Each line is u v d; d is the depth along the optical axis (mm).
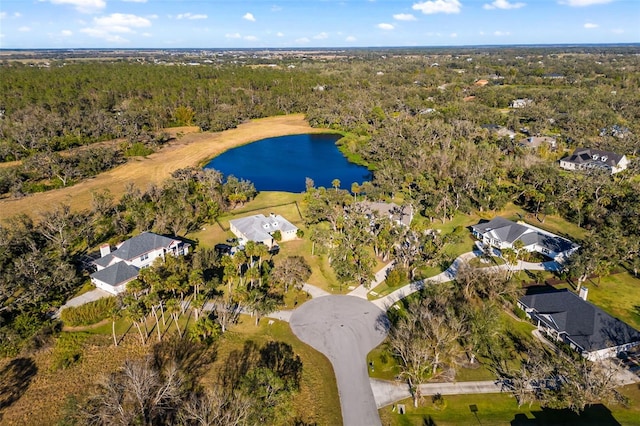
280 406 40906
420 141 143625
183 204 92562
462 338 54312
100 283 65562
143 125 178500
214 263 71375
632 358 51531
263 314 59438
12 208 100812
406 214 92312
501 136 149250
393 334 56250
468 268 64562
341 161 152000
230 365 51062
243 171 139250
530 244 76938
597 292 65500
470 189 104250
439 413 44469
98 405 43219
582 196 92688
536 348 53469
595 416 43969
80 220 88188
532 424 43000
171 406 43656
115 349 53750
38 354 53531
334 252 71812
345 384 48531
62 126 157625
